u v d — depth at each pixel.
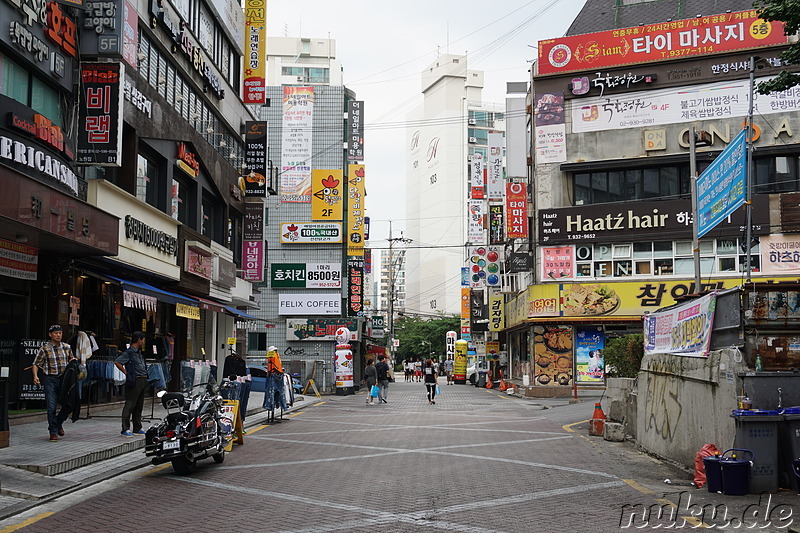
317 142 43.34
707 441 10.27
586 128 31.45
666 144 30.44
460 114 120.75
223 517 7.74
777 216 28.62
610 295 30.16
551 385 30.95
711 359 10.23
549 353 31.11
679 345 12.08
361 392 41.22
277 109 43.44
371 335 51.34
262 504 8.43
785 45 29.34
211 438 11.12
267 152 29.50
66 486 9.18
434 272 120.50
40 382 13.68
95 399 17.19
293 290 42.47
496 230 39.94
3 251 13.22
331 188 43.03
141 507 8.26
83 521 7.54
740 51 29.89
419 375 63.03
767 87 10.34
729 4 32.09
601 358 30.81
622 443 14.70
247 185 29.42
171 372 22.94
